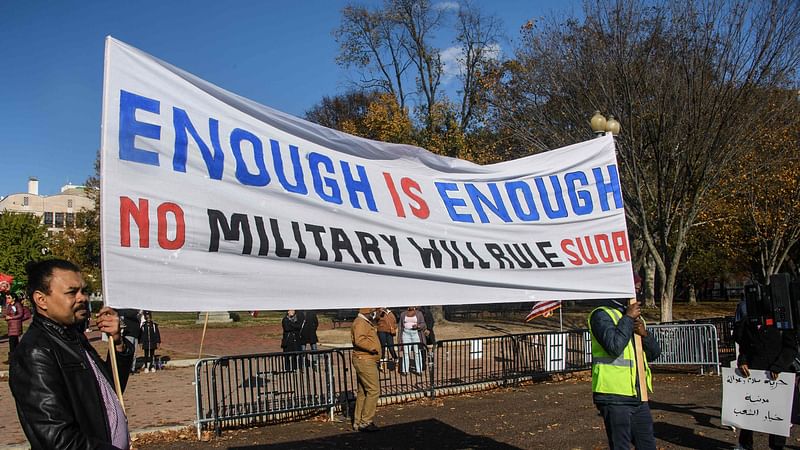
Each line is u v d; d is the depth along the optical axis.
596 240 5.92
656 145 18.66
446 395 12.84
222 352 21.48
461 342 13.54
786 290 7.33
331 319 36.16
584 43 19.20
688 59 18.20
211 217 3.74
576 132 19.75
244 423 10.23
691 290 52.16
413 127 32.41
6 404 12.20
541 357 14.65
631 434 5.64
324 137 4.45
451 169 5.24
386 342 15.33
